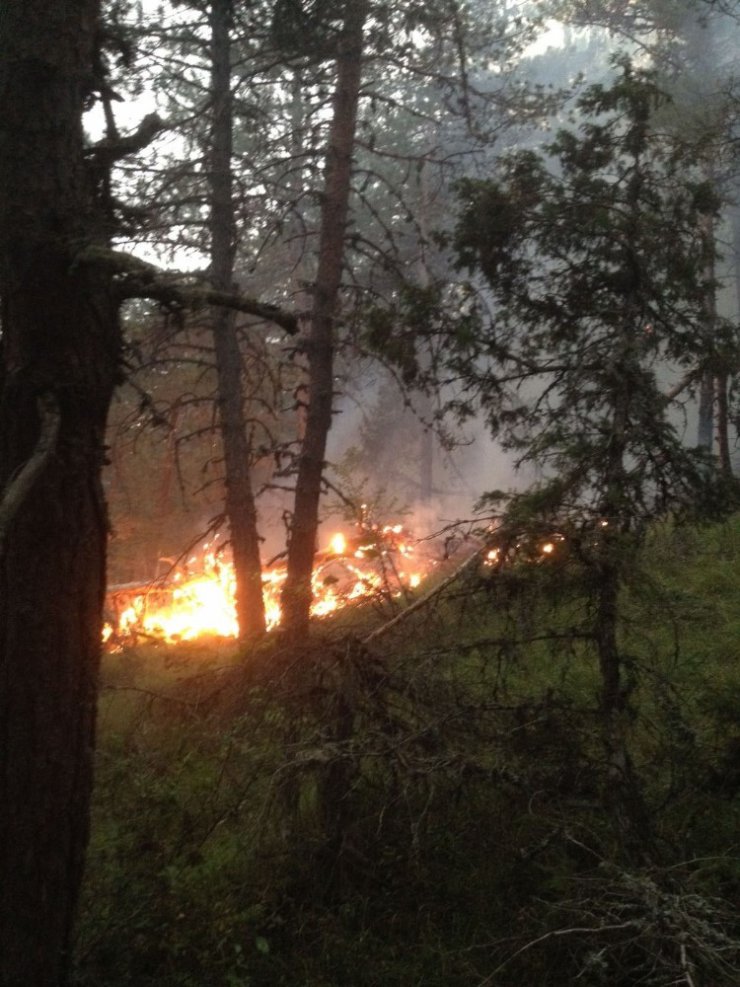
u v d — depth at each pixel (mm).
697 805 5195
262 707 5230
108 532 4129
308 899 5047
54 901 3930
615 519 4770
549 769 4781
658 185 5516
